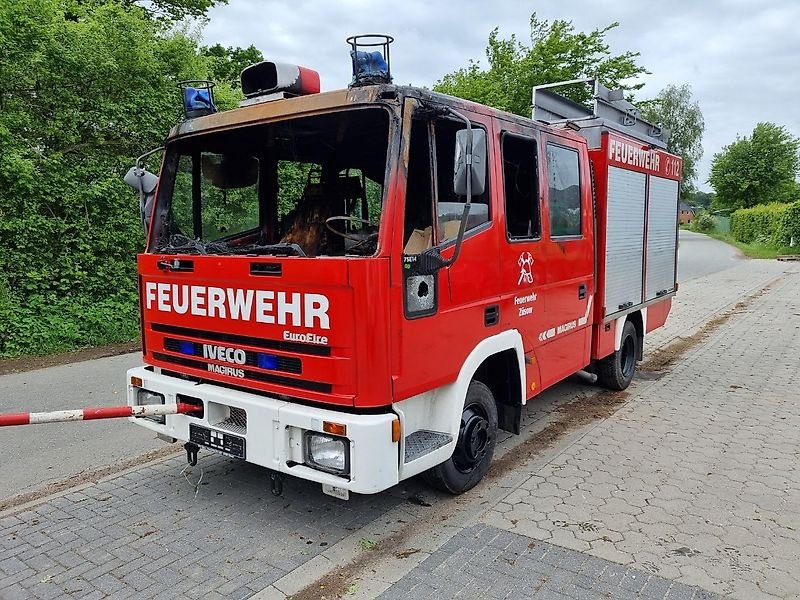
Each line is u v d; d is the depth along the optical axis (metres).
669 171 8.13
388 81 3.69
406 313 3.66
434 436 4.11
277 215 4.94
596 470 5.01
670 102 68.62
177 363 4.43
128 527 4.18
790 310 13.74
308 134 4.21
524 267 4.88
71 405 6.85
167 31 13.52
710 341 10.46
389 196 3.54
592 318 6.30
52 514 4.37
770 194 57.09
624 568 3.57
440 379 3.99
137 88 11.05
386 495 4.63
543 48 20.28
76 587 3.49
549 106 6.88
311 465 3.67
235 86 15.31
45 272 9.70
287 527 4.16
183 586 3.49
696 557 3.69
